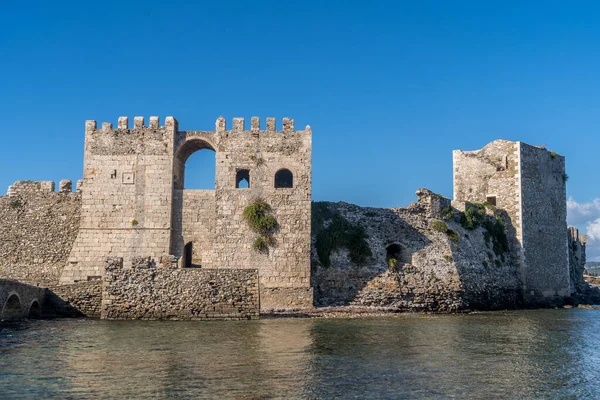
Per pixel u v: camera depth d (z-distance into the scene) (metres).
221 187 61.81
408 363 31.86
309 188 61.84
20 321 46.75
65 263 63.38
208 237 61.66
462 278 67.19
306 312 56.75
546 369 31.36
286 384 26.66
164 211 61.16
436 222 68.94
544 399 25.52
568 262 83.56
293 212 61.56
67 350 33.75
